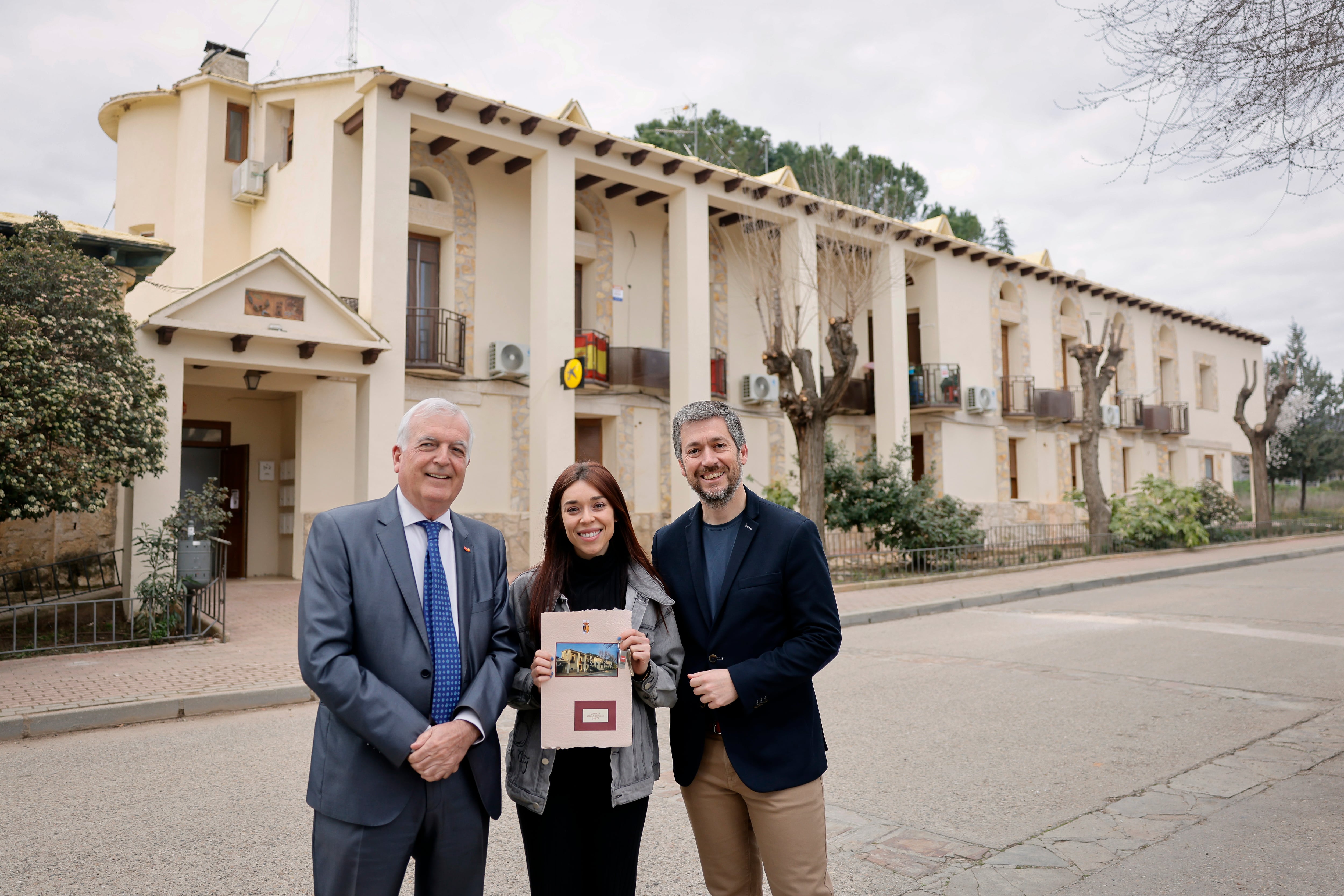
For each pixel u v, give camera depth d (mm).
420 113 13625
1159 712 6129
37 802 4453
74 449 8516
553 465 14805
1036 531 19281
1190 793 4418
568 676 2303
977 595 12891
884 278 19766
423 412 2400
